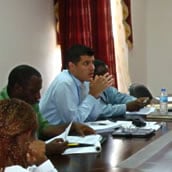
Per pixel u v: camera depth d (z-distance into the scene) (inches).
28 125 40.5
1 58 131.1
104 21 163.9
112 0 181.0
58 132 85.5
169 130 89.0
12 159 39.9
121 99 127.3
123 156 66.2
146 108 120.2
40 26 151.2
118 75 183.6
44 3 153.3
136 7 209.5
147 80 224.4
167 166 60.6
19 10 139.3
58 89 95.4
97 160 63.9
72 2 157.2
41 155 51.3
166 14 219.5
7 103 41.1
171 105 119.9
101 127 88.6
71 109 94.0
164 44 220.8
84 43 157.6
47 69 155.9
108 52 165.2
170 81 220.8
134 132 83.4
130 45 196.5
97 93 100.4
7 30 133.8
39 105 94.6
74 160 64.1
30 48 145.6
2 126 39.6
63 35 158.4
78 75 98.7
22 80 76.4
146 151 69.6
